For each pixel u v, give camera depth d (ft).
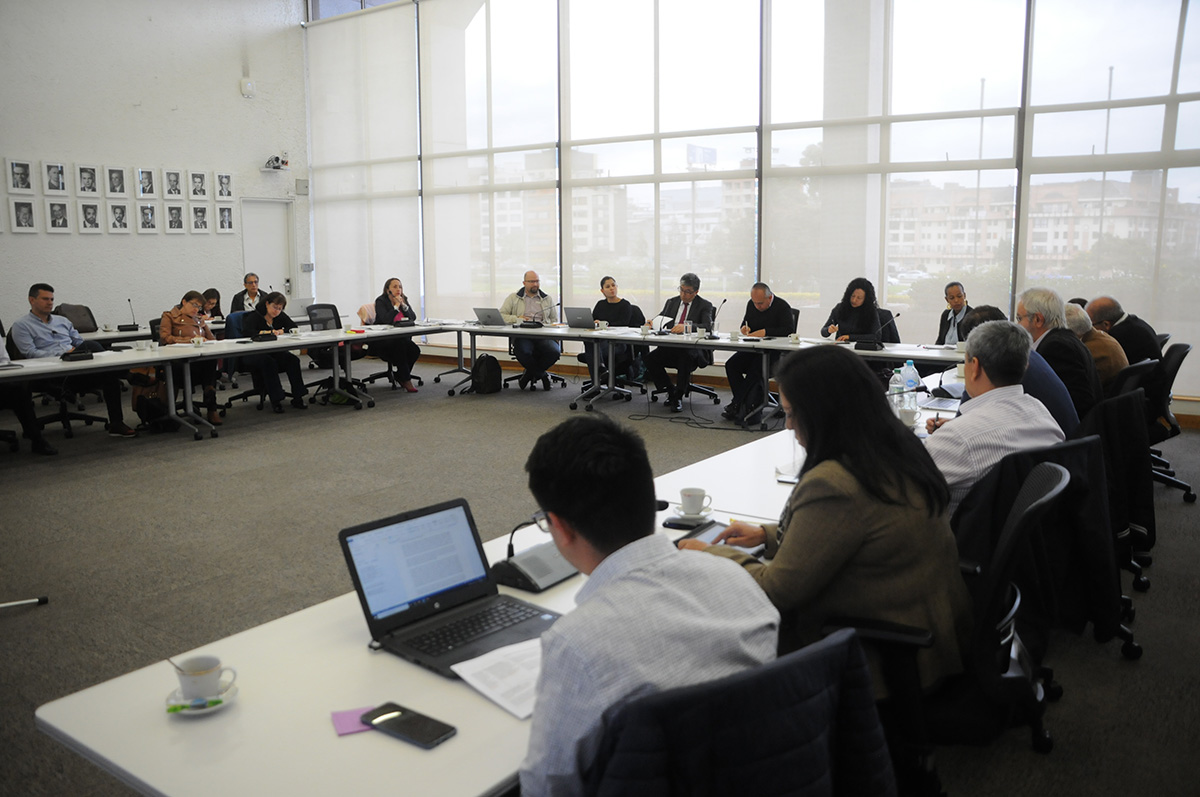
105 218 28.07
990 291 22.97
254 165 32.68
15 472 16.99
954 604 5.45
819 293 25.27
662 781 2.87
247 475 16.69
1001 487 6.47
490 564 6.23
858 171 24.22
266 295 23.67
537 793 3.21
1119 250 21.24
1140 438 9.91
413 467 17.22
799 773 3.14
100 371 20.21
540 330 24.81
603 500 3.61
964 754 7.41
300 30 34.04
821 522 5.08
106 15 27.66
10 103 25.61
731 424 21.47
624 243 28.35
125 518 13.98
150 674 4.77
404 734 4.01
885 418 5.23
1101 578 7.18
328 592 10.93
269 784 3.69
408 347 26.63
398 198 32.91
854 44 23.79
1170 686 8.52
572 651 3.20
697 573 3.59
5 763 7.27
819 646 3.31
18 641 9.55
